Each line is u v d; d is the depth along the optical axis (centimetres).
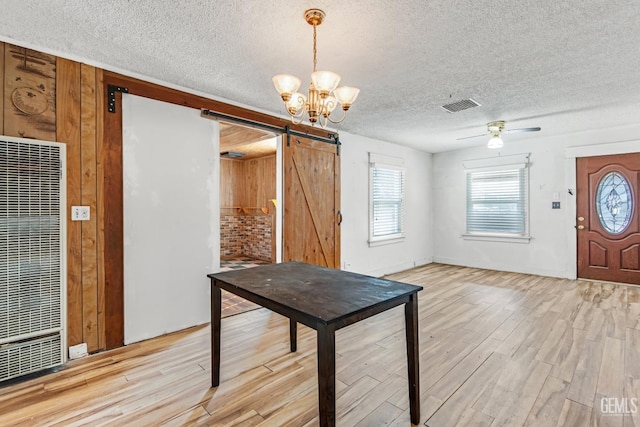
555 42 221
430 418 175
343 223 467
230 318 335
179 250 297
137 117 272
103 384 209
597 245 471
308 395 197
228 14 188
